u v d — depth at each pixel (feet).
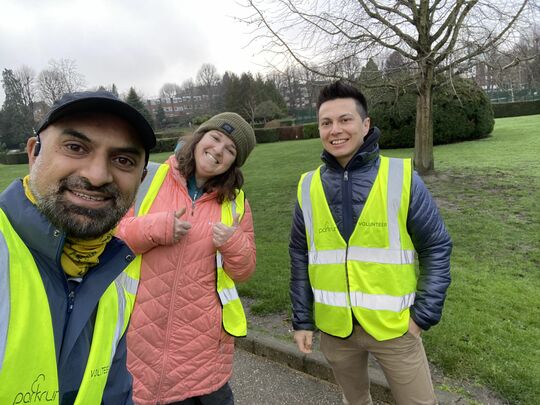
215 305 6.97
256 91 177.47
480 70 29.45
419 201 6.40
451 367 9.32
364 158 6.61
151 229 6.42
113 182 3.47
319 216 6.99
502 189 25.12
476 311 11.84
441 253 6.41
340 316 6.69
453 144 46.68
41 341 3.04
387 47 27.25
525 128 54.49
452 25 25.04
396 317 6.31
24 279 3.05
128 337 6.66
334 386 9.80
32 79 164.35
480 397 8.44
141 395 6.63
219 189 7.24
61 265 3.34
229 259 6.90
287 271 16.46
